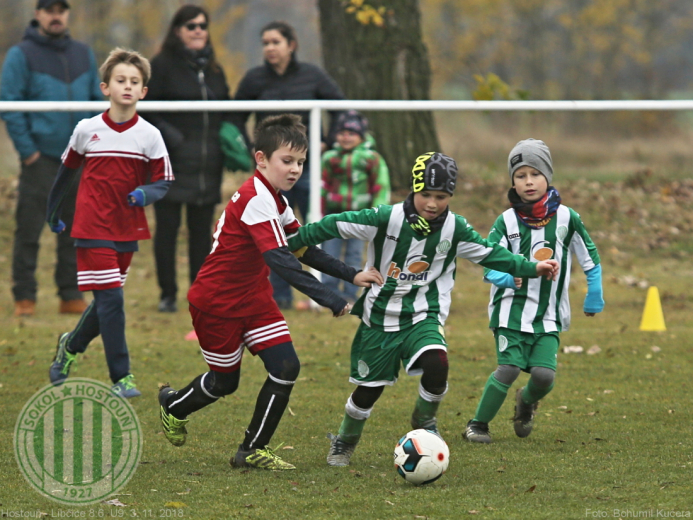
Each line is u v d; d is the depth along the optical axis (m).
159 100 29.12
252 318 14.56
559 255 16.84
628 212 38.69
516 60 110.69
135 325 27.95
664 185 40.84
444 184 14.37
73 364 21.14
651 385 20.81
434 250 14.90
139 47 104.69
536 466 14.74
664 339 26.00
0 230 38.38
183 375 21.66
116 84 18.47
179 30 28.94
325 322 28.81
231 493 13.26
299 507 12.56
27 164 28.45
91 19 101.94
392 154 44.25
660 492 13.12
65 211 28.70
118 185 18.78
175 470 14.50
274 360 14.51
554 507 12.49
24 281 28.94
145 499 12.98
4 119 27.94
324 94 30.83
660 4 108.50
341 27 45.19
